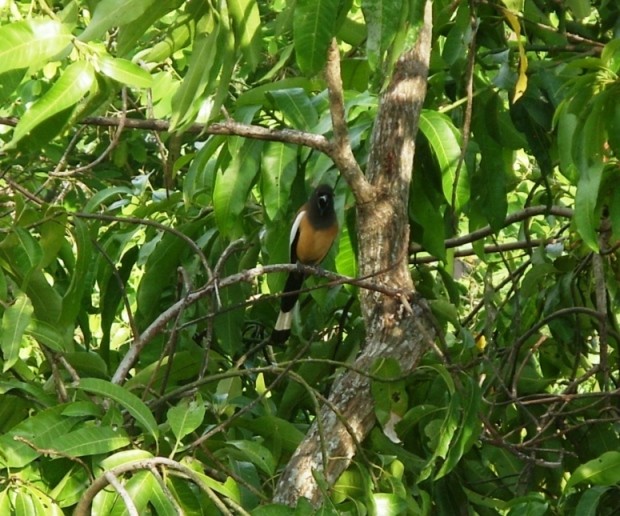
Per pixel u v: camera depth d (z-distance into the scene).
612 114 6.79
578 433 9.36
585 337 10.47
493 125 8.98
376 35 4.57
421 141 8.48
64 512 6.61
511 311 10.99
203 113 7.56
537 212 10.27
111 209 11.42
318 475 6.05
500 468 9.16
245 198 8.49
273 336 10.04
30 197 7.87
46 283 7.82
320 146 7.16
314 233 10.33
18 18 6.21
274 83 9.17
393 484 6.74
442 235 8.54
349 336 9.66
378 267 7.32
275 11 12.96
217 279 7.79
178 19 6.18
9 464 5.92
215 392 9.27
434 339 7.57
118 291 9.79
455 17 9.23
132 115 13.10
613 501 8.67
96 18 5.29
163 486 5.36
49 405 6.92
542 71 8.80
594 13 12.14
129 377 10.09
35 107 5.39
